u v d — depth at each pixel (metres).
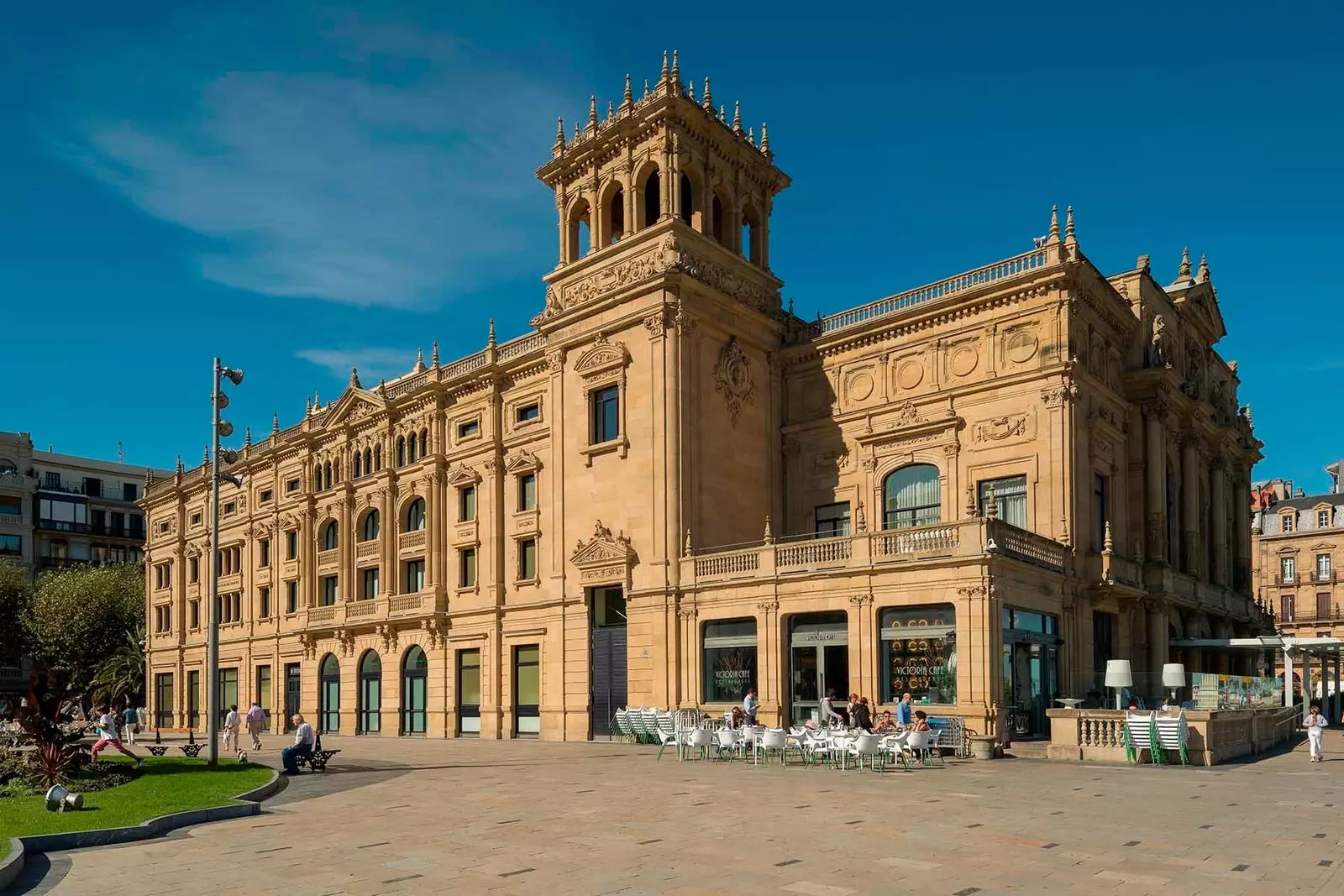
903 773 25.62
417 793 23.75
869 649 33.41
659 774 26.56
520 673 46.78
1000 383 38.03
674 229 41.62
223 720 67.31
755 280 46.19
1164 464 42.84
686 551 39.34
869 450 41.75
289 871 14.12
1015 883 12.80
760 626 36.41
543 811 19.83
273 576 63.31
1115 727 28.62
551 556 45.31
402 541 53.91
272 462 65.00
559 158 46.41
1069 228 37.59
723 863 14.20
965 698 30.92
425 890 12.78
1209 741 27.80
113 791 23.20
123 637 80.94
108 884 13.42
